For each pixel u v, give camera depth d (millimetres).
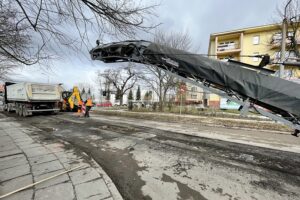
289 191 2879
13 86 14102
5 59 4418
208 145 5535
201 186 3018
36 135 6465
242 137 6703
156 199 2617
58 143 5363
